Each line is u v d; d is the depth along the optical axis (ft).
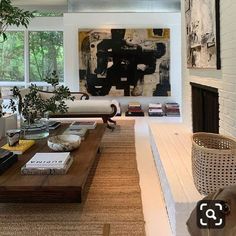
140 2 25.18
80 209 8.00
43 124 11.25
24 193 6.77
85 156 8.86
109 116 18.89
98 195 8.88
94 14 24.61
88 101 19.01
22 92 16.83
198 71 12.78
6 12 10.91
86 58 24.76
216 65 9.89
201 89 12.57
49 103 11.13
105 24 24.71
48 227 7.06
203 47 11.38
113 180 10.07
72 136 10.07
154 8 25.27
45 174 7.40
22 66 26.61
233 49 8.63
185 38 14.97
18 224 7.21
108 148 14.20
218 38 9.78
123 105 25.27
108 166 11.51
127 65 24.80
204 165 6.66
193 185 7.33
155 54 24.71
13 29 26.04
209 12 10.56
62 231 6.89
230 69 8.91
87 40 24.63
